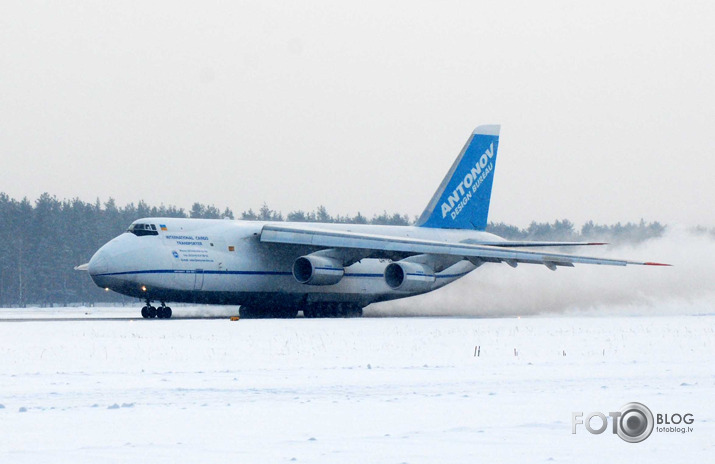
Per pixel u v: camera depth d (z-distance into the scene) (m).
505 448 37.09
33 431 41.09
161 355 80.44
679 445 37.84
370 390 55.88
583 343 94.56
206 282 152.38
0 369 68.94
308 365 71.94
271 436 39.88
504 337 103.88
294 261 161.62
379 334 108.94
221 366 71.12
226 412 46.59
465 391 55.22
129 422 43.50
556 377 62.88
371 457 35.19
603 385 57.97
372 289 172.88
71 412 46.59
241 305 163.88
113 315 183.38
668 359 76.56
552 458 35.06
